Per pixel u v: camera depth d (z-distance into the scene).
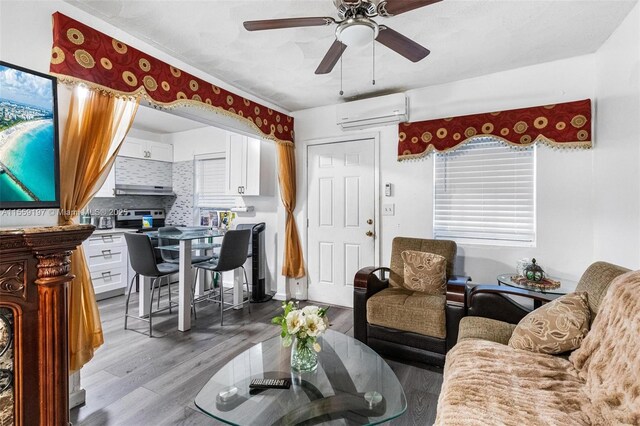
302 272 3.99
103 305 3.78
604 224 2.40
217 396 1.43
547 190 2.75
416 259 2.76
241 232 3.33
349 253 3.72
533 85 2.78
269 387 1.47
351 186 3.70
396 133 3.42
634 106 1.99
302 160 4.01
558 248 2.71
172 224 5.38
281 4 1.93
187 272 3.03
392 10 1.54
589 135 2.55
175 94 2.47
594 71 2.56
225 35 2.26
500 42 2.39
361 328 2.56
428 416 1.78
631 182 2.04
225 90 3.01
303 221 4.02
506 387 1.27
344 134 3.72
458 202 3.15
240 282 3.63
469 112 3.04
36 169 1.59
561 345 1.53
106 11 1.96
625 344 1.18
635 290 1.25
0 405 1.32
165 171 5.22
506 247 2.89
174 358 2.45
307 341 1.60
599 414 1.10
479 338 1.77
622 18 2.09
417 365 2.33
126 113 2.14
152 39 2.30
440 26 2.18
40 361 1.43
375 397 1.42
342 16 1.63
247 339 2.80
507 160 2.94
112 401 1.91
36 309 1.41
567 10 2.00
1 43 1.60
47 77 1.65
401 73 2.92
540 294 2.11
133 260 3.02
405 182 3.37
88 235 1.55
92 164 1.95
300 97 3.54
